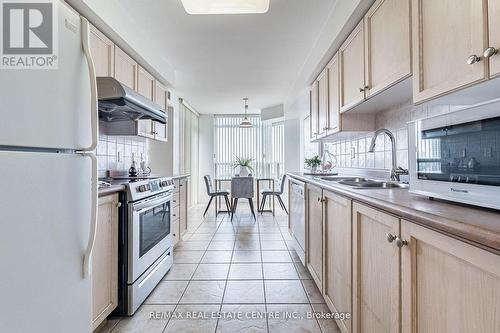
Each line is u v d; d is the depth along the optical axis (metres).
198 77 4.07
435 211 0.79
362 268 1.26
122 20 2.18
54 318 0.79
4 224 0.63
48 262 0.76
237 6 1.84
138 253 1.93
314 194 2.18
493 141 0.73
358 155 2.71
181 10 2.23
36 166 0.73
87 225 0.95
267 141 7.08
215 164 7.29
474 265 0.61
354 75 1.92
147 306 1.97
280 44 2.89
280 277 2.44
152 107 2.38
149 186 2.15
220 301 2.03
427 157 1.01
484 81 0.82
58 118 0.81
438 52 1.01
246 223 4.64
